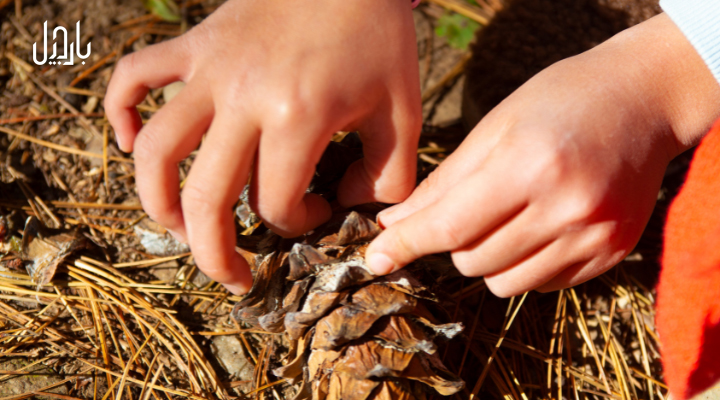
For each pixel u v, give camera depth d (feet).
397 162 1.09
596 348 1.30
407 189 1.12
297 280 1.12
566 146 1.03
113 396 1.22
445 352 1.25
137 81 1.09
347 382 1.10
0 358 1.23
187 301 1.32
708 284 1.09
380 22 1.07
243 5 1.09
